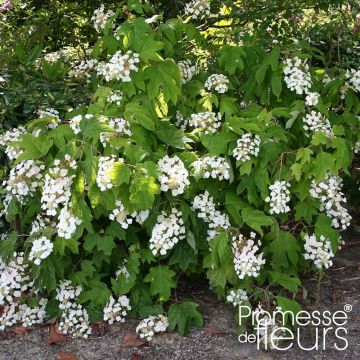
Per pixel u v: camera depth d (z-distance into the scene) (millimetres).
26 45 4508
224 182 3264
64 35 4906
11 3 4574
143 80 3191
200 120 3283
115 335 3139
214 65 3779
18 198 3201
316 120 3334
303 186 3223
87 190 3004
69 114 3395
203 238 3225
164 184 2926
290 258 3225
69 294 3160
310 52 4133
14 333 3207
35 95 3559
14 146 3018
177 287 3545
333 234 3242
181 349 3014
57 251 3104
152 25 3805
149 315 3172
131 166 2900
